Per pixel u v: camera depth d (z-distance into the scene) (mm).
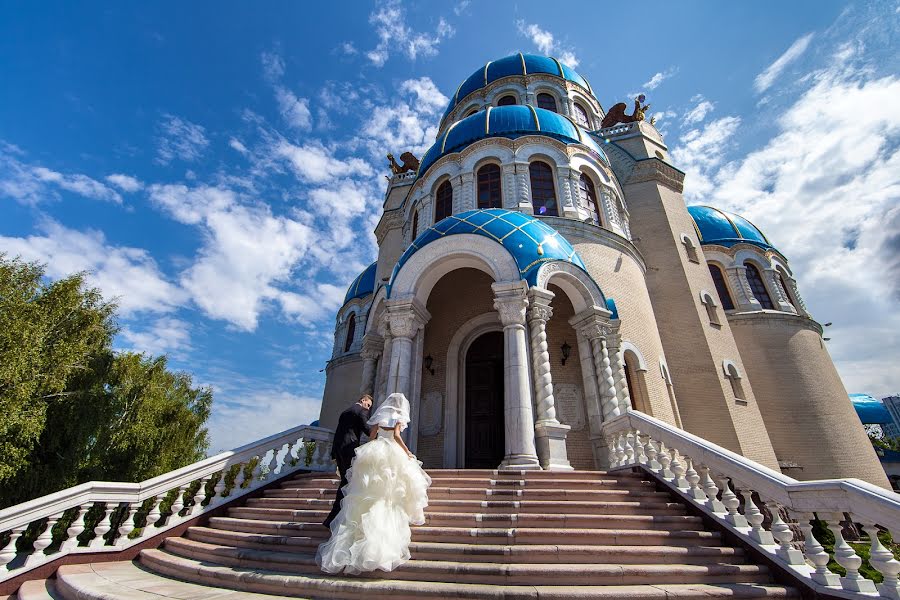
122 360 14992
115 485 7629
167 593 4945
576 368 13219
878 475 20672
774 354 22781
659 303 19578
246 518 8273
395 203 26000
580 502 6828
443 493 7391
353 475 5289
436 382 14266
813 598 4801
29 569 6461
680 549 5590
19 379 10430
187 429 17203
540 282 10906
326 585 4746
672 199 22891
